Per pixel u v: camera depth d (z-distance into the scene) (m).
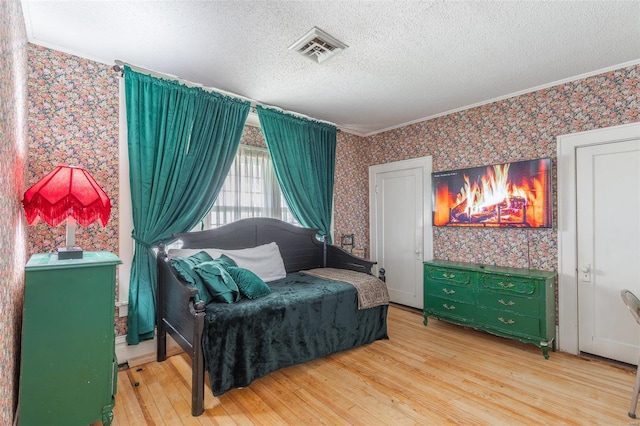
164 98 2.73
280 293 2.61
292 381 2.33
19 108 1.77
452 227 3.73
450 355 2.76
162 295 2.61
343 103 3.51
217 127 3.09
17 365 1.67
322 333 2.61
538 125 3.06
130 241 2.61
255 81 2.92
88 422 1.69
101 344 1.73
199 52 2.40
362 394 2.15
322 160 4.11
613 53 2.42
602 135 2.68
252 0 1.82
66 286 1.65
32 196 1.71
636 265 2.55
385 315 3.12
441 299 3.37
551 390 2.19
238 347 2.15
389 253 4.46
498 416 1.91
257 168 3.70
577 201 2.84
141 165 2.61
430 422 1.85
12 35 1.54
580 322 2.81
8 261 1.43
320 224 4.01
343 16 1.97
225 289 2.34
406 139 4.25
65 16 1.95
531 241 3.11
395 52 2.40
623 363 2.59
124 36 2.18
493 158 3.38
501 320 2.92
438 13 1.94
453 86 3.05
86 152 2.43
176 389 2.21
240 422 1.86
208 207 3.04
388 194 4.47
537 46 2.32
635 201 2.55
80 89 2.41
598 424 1.83
